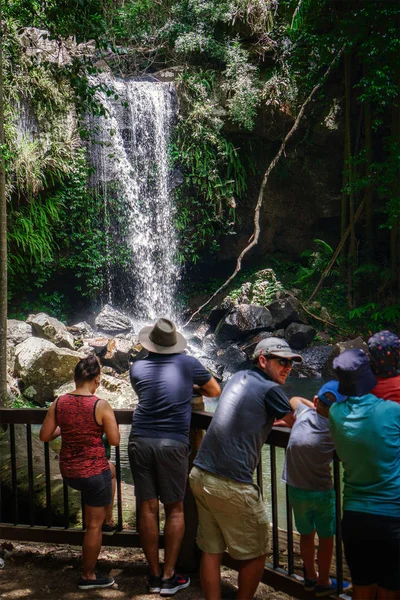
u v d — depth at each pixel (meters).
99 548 3.73
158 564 3.66
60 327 14.66
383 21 16.08
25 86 15.95
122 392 12.59
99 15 9.31
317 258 20.34
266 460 8.21
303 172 20.22
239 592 3.23
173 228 19.97
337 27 17.30
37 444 6.16
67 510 4.12
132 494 5.31
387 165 17.23
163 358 3.73
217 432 3.19
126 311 19.47
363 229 20.39
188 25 19.48
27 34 12.38
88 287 19.12
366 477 2.73
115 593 3.65
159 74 20.30
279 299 17.91
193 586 3.71
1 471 5.06
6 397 6.66
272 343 3.27
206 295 20.86
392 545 2.66
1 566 4.00
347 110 18.80
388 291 18.86
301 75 19.39
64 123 17.06
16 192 16.47
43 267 17.53
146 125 19.12
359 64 19.06
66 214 18.14
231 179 20.11
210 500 3.16
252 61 19.88
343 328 18.52
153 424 3.61
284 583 3.51
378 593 2.81
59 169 17.09
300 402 3.47
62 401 3.75
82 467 3.66
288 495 3.42
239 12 19.14
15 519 4.22
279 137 19.89
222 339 17.67
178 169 19.77
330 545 3.32
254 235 19.61
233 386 3.27
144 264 19.52
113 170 18.44
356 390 2.80
